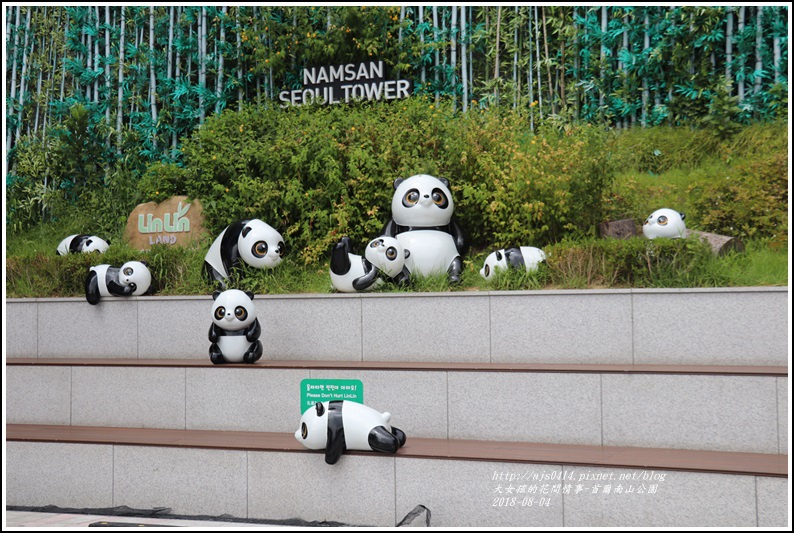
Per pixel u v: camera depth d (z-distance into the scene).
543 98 7.93
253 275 6.03
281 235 6.48
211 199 7.17
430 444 4.34
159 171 7.55
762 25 7.27
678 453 4.04
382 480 4.08
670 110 7.45
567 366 4.56
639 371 4.27
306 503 4.20
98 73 9.05
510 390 4.47
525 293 4.94
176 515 4.42
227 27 8.71
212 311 5.10
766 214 5.98
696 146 7.20
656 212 5.72
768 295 4.52
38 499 4.73
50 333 6.08
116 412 5.25
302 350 5.40
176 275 6.35
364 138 6.77
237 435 4.76
